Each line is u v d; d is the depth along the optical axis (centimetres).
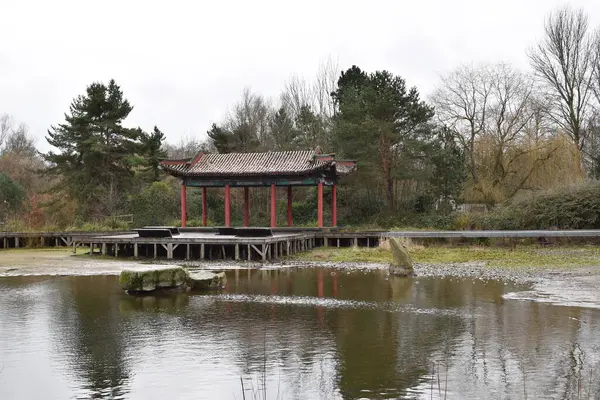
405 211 5378
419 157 5144
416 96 5416
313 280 2681
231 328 1647
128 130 5981
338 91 6619
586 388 1098
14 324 1716
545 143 4797
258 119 7569
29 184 7556
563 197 4228
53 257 3784
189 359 1334
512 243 4116
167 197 5969
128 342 1495
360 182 5328
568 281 2520
